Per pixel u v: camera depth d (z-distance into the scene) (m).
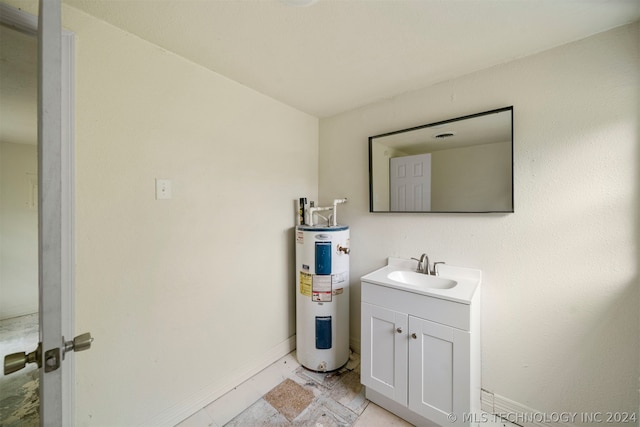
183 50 1.35
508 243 1.46
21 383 1.68
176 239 1.41
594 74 1.22
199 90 1.49
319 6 1.04
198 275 1.51
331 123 2.29
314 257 1.83
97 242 1.14
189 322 1.47
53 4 0.61
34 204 2.78
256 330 1.85
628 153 1.15
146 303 1.30
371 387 1.54
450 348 1.27
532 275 1.39
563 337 1.32
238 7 1.05
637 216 1.14
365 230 2.08
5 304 2.71
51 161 0.61
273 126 1.95
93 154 1.12
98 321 1.15
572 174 1.28
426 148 1.73
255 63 1.47
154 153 1.31
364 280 1.58
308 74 1.60
